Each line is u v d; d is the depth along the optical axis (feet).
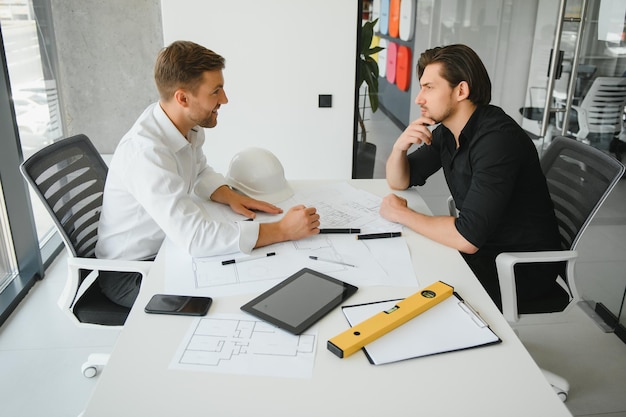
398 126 11.02
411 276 4.29
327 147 10.61
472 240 4.79
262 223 4.83
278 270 4.37
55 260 9.75
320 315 3.70
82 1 14.16
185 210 4.73
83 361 7.02
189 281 4.20
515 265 5.62
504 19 10.14
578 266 9.30
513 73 10.49
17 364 6.95
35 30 10.89
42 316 8.03
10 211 8.50
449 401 2.96
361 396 2.99
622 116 10.71
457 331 3.54
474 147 5.18
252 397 2.98
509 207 5.52
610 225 10.78
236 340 3.46
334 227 5.17
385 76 10.58
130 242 5.58
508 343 3.46
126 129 15.52
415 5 10.10
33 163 5.11
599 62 10.32
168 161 4.95
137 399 2.97
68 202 5.49
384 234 4.99
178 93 5.02
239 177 5.98
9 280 8.70
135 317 3.71
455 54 5.11
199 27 9.64
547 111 10.61
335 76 10.10
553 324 7.92
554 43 10.16
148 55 14.84
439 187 11.18
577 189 5.75
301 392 3.02
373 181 6.68
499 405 2.94
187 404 2.94
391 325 3.52
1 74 7.79
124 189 5.36
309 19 9.70
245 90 10.09
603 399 6.41
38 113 10.94
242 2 9.53
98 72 14.85
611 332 7.73
